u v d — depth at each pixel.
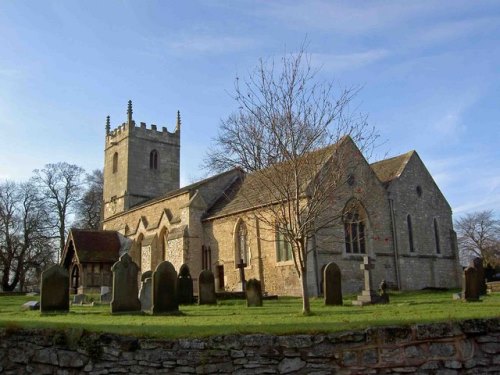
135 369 9.77
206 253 37.12
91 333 10.16
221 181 40.72
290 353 9.58
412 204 36.47
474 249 67.88
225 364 9.55
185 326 11.13
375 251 32.78
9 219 55.66
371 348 9.71
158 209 43.16
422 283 35.19
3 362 10.70
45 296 17.25
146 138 56.34
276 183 19.95
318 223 26.23
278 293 30.39
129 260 16.92
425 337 9.85
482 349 10.10
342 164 21.08
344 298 25.50
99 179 74.19
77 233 38.84
